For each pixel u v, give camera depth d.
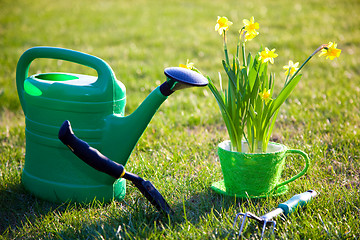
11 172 2.69
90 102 2.16
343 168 2.69
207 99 4.57
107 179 2.28
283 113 3.88
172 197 2.38
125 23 10.34
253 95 2.26
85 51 7.29
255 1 13.66
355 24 9.26
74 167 2.27
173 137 3.34
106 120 2.22
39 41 8.20
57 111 2.21
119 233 1.94
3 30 9.30
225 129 3.65
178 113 4.07
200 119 3.82
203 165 2.80
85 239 1.97
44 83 2.25
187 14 11.54
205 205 2.27
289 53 6.77
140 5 13.48
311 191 2.23
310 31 8.59
